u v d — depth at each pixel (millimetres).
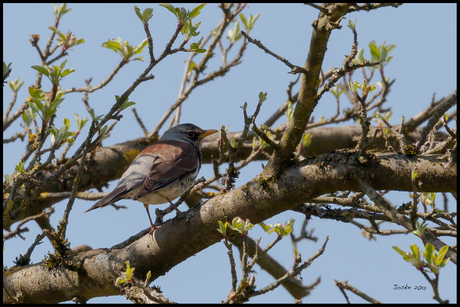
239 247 14320
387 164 8422
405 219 7371
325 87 8648
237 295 7641
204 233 9461
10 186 11023
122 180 11648
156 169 11609
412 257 6578
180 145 12656
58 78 9984
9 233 11469
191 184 12367
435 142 9305
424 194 10367
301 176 8875
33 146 12250
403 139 9102
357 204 10578
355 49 8312
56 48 12938
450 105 8547
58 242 9930
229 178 9914
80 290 9930
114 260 9797
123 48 11445
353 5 7645
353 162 8547
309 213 10289
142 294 8625
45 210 14391
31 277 10242
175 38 9172
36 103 10055
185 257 9773
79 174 9797
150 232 10102
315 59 8367
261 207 9156
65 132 10281
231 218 9297
